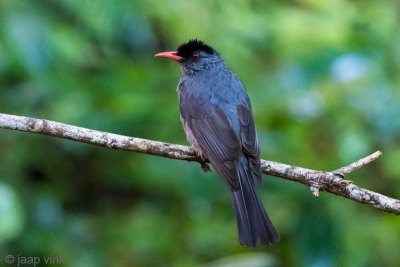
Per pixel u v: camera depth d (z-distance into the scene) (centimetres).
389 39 1271
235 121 1064
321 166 1230
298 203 1205
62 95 1220
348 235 1204
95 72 1335
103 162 1306
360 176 1289
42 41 1153
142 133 1214
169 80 1335
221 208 1337
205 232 1320
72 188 1325
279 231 1275
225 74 1134
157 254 1303
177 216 1327
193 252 1321
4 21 1138
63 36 1214
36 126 940
